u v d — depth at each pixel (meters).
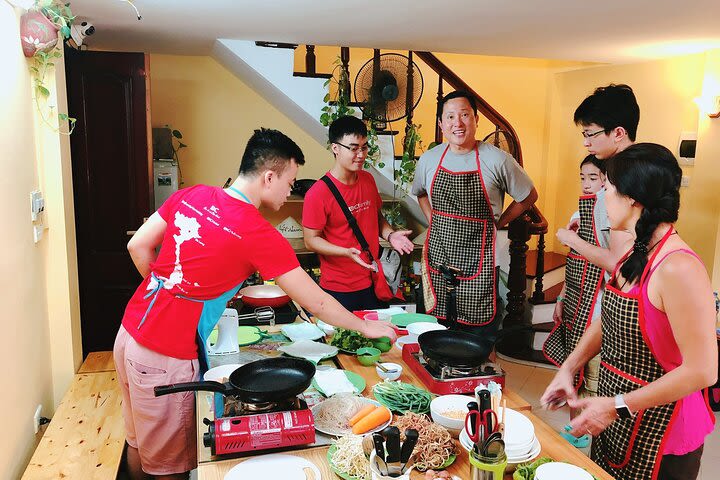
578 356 1.87
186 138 4.85
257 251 1.81
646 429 1.65
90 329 3.78
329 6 2.72
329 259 3.14
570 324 2.60
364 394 1.84
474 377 1.82
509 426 1.58
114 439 2.37
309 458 1.49
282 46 3.85
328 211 3.07
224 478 1.38
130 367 1.94
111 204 3.70
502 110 5.91
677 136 4.72
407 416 1.59
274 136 1.86
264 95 4.73
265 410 1.56
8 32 2.22
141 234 2.06
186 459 2.02
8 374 2.13
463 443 1.52
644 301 1.57
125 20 3.10
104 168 3.67
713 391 3.50
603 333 1.78
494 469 1.25
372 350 2.12
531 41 3.76
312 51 3.96
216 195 1.86
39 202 2.59
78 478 2.09
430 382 1.84
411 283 4.66
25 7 2.37
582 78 5.59
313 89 3.93
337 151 3.03
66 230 2.90
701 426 1.68
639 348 1.63
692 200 4.59
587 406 1.62
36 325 2.60
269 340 2.30
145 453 2.01
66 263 2.89
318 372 1.94
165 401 1.93
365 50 5.25
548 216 6.08
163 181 4.28
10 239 2.19
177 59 4.74
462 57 5.70
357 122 2.98
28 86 2.52
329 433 1.58
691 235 4.62
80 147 3.62
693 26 3.23
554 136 5.96
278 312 2.60
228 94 4.87
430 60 4.22
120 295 3.79
